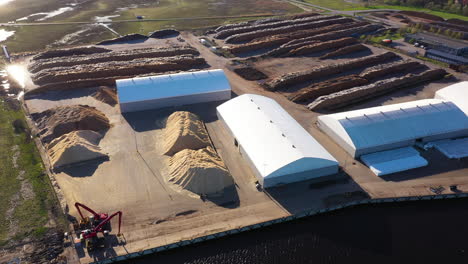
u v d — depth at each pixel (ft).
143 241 104.88
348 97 188.14
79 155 138.41
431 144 150.10
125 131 159.74
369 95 195.00
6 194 123.03
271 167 124.67
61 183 127.95
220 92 186.91
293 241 108.78
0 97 192.95
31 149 148.05
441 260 103.71
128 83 182.29
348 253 105.19
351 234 111.45
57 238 106.01
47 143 151.53
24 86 204.64
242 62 244.42
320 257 104.01
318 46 263.29
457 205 123.24
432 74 220.23
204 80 189.67
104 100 185.88
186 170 127.03
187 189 124.16
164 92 179.93
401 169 135.54
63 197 121.19
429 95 196.95
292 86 206.80
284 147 131.85
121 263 101.04
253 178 130.72
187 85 185.37
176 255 103.81
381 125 148.46
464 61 235.81
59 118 161.17
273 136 138.92
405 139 146.10
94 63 233.76
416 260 103.35
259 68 234.99
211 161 133.18
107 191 123.85
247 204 119.14
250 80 215.72
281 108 167.94
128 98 173.99
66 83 198.29
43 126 162.81
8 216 113.60
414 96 195.42
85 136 150.20
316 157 126.52
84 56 243.60
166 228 109.40
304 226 113.70
